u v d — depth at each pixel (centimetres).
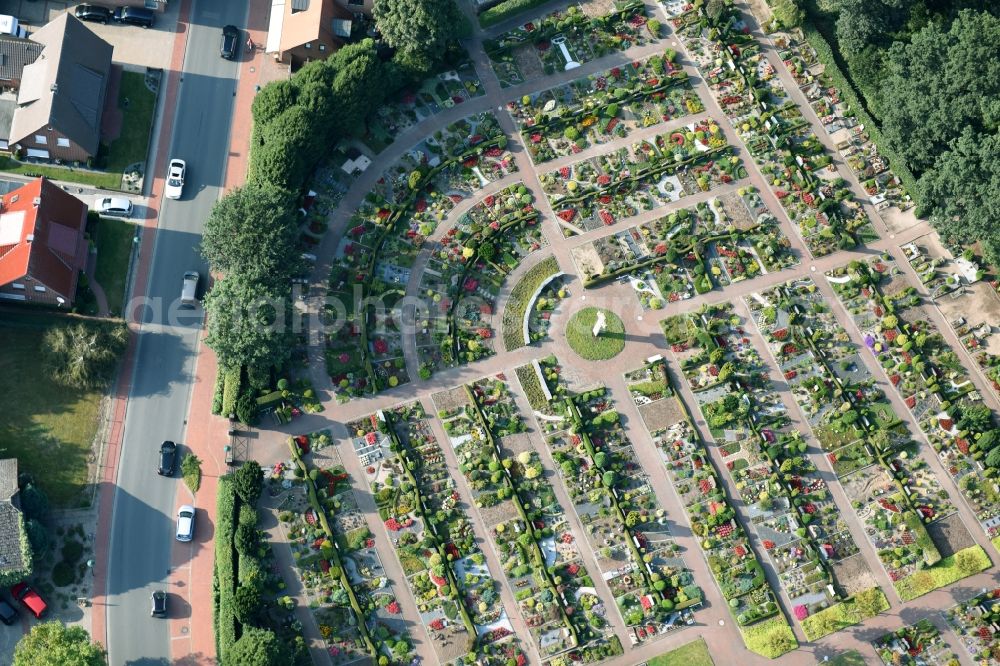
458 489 17150
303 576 16650
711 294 18162
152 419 16950
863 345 18062
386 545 16875
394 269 17925
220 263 16862
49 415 16762
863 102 19088
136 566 16500
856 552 17300
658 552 17125
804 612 17000
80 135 17338
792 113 18988
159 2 18412
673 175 18638
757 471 17500
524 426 17400
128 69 18250
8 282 16312
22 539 15700
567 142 18662
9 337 16912
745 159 18762
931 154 18062
